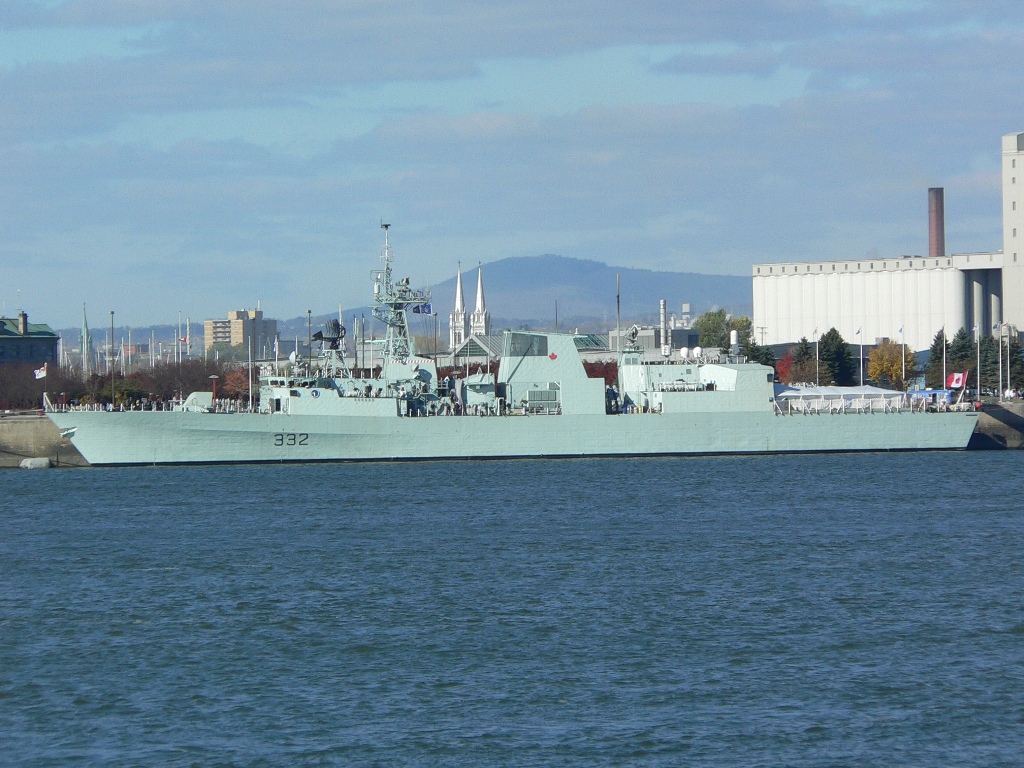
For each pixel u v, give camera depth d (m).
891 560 191.88
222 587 176.25
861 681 130.12
